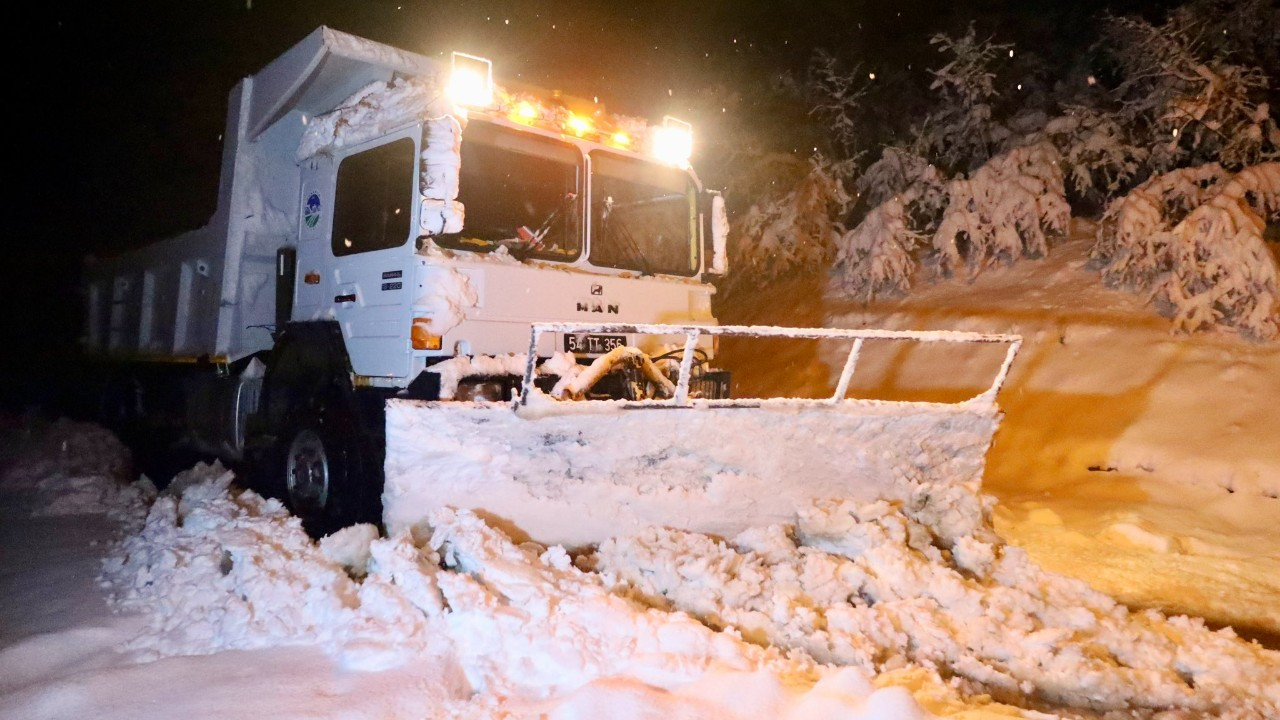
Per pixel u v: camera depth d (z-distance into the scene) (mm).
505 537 4551
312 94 6918
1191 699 3852
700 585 4602
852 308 12109
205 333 7910
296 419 6547
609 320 6320
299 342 6621
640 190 6711
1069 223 11375
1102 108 11742
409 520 4816
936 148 13203
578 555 5039
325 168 6605
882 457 5633
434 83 5816
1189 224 8914
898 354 10773
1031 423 8867
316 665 3814
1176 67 10422
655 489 5238
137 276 9703
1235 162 10031
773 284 13930
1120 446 8023
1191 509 7074
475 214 5746
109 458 9328
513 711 3430
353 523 5895
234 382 7484
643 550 4781
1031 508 7316
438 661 3781
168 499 5918
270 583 4352
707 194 7254
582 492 5066
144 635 4242
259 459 7031
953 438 5785
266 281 7547
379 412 5809
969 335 5543
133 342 9812
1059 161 11305
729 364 12594
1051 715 3518
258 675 3713
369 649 3785
